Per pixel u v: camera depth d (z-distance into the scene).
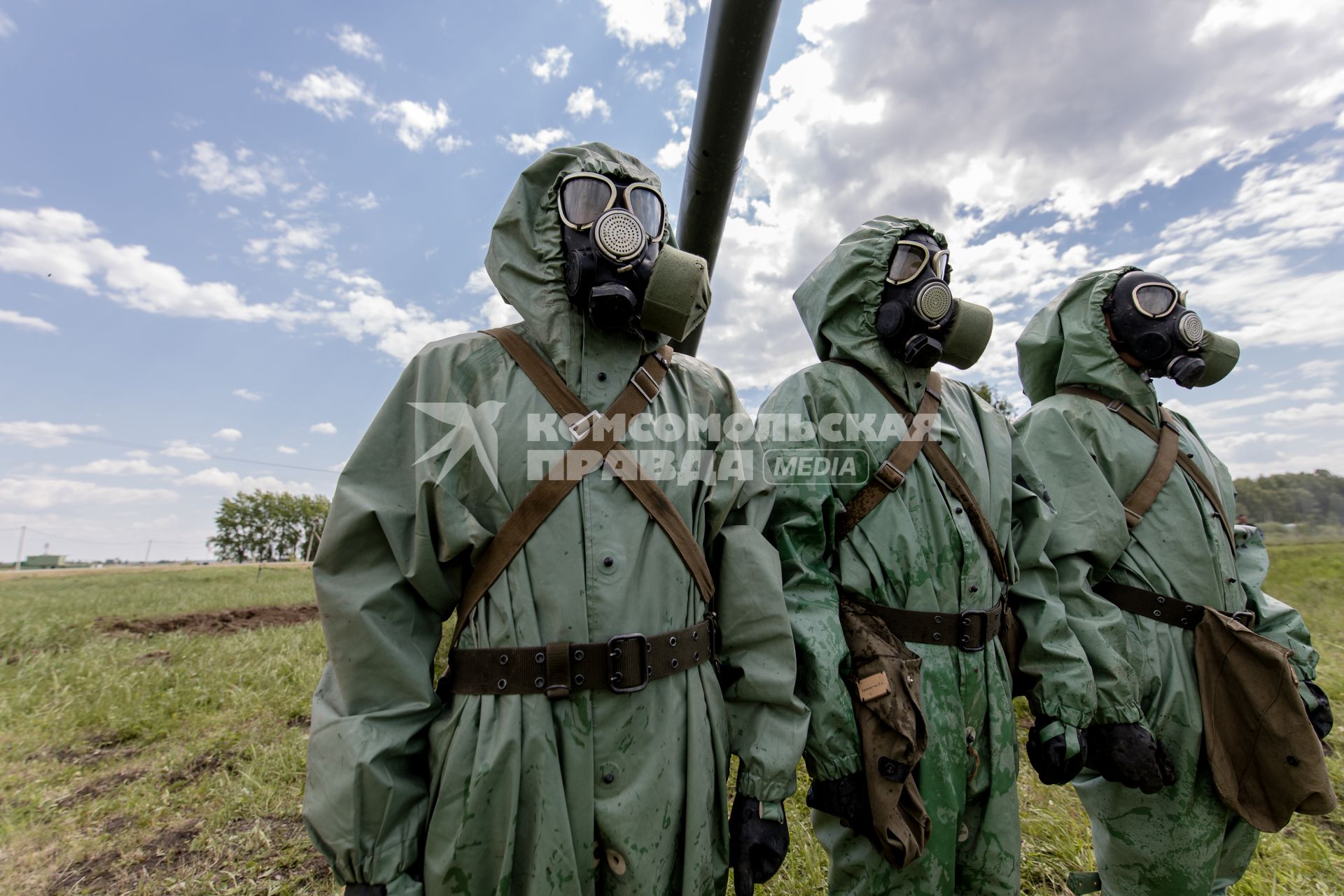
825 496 1.76
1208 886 1.96
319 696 1.25
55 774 3.48
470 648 1.27
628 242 1.37
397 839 1.16
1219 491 2.39
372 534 1.28
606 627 1.27
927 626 1.71
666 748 1.30
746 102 2.18
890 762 1.47
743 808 1.39
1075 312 2.44
